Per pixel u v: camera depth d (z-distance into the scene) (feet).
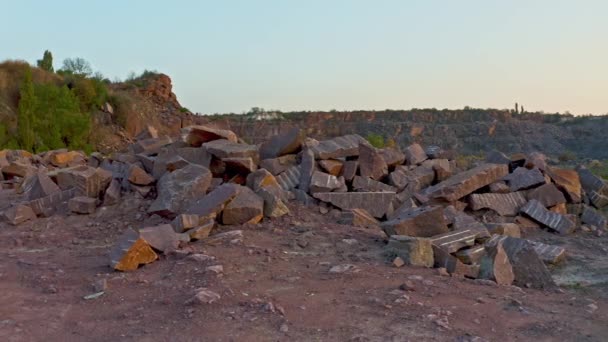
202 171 32.91
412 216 28.04
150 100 162.50
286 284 21.63
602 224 37.09
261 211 31.09
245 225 30.37
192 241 27.68
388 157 39.24
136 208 34.24
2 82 116.67
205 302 18.80
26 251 28.07
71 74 134.51
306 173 35.35
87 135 105.70
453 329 16.90
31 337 16.63
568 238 33.91
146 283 21.81
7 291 21.21
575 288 23.71
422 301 19.56
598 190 41.01
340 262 25.05
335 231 30.07
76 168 38.52
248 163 34.17
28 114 88.74
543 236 34.17
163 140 44.68
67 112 95.25
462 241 26.35
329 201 33.71
